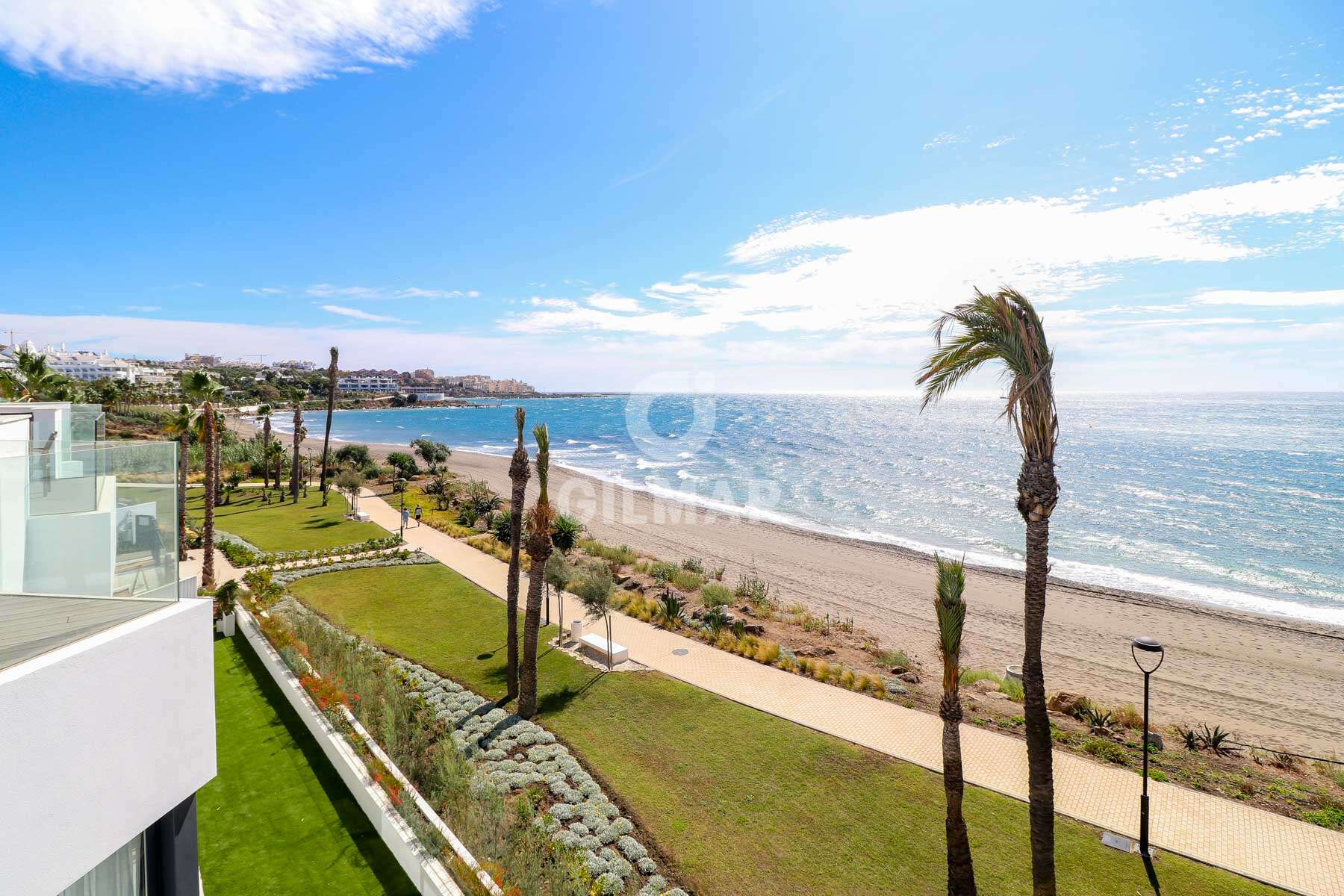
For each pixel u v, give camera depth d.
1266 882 9.13
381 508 41.00
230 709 13.45
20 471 4.58
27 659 4.41
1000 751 12.73
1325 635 22.75
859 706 14.70
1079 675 19.03
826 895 8.95
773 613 22.86
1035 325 7.74
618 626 20.16
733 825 10.43
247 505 41.59
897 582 28.80
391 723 11.91
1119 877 9.26
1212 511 45.16
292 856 8.93
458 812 9.71
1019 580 29.12
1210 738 13.84
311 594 22.88
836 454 77.94
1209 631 22.95
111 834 4.82
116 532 5.21
